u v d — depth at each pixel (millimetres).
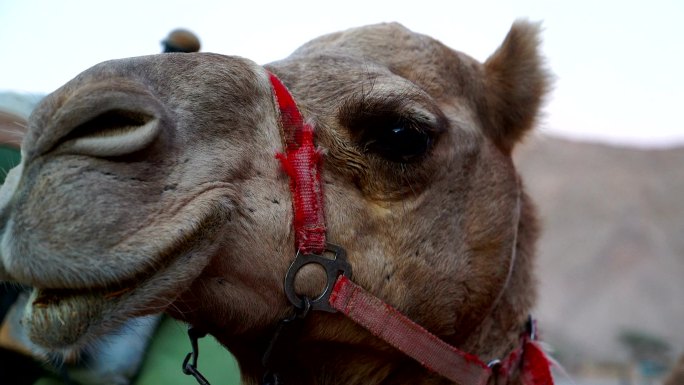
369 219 2938
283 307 2768
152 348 4188
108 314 2211
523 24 3770
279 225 2703
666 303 25938
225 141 2600
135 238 2197
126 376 4016
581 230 30391
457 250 3193
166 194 2324
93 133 2215
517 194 3543
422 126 3010
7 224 2131
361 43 3375
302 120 2846
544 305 26844
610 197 31547
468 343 3326
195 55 2705
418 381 3238
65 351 2225
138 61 2520
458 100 3406
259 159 2711
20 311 3689
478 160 3377
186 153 2439
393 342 2965
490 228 3330
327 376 3146
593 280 27844
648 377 18391
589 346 23703
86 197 2141
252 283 2662
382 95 2947
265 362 2807
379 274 2941
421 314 3100
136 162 2270
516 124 3723
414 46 3418
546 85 3811
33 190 2121
